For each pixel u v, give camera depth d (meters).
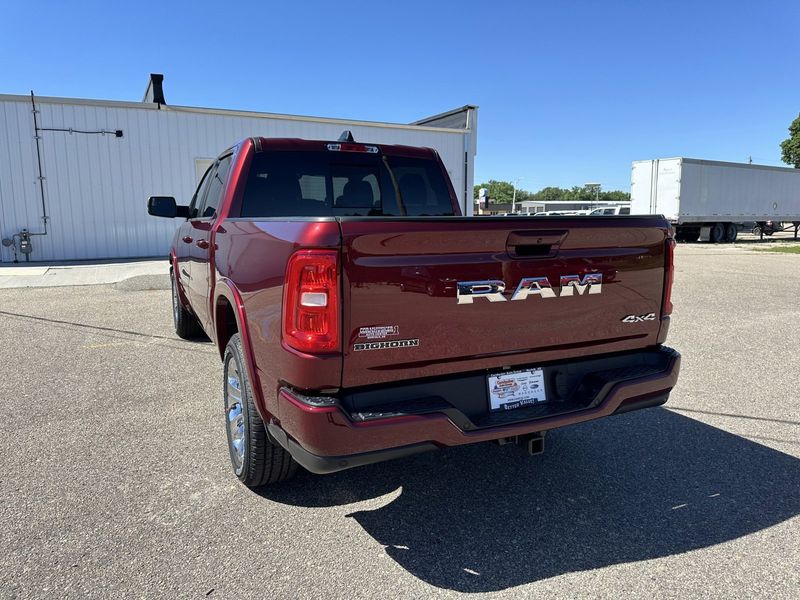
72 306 9.14
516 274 2.65
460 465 3.62
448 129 21.17
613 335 3.00
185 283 5.45
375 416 2.38
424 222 2.40
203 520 2.92
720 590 2.39
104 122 16.34
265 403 2.73
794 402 4.75
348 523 2.92
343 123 19.34
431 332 2.49
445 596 2.36
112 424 4.18
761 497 3.20
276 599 2.32
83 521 2.88
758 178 32.50
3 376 5.34
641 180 30.33
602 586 2.43
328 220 2.29
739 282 12.75
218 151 17.70
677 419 4.39
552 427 2.72
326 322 2.30
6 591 2.34
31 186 15.80
